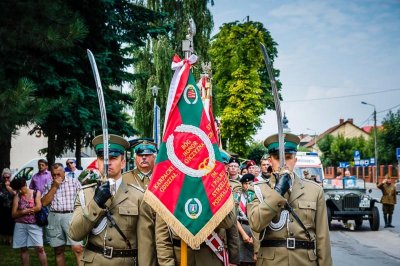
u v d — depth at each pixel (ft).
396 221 70.44
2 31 27.07
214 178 15.80
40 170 38.63
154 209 15.15
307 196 15.21
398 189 137.59
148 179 20.57
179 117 16.07
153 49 80.59
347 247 46.01
